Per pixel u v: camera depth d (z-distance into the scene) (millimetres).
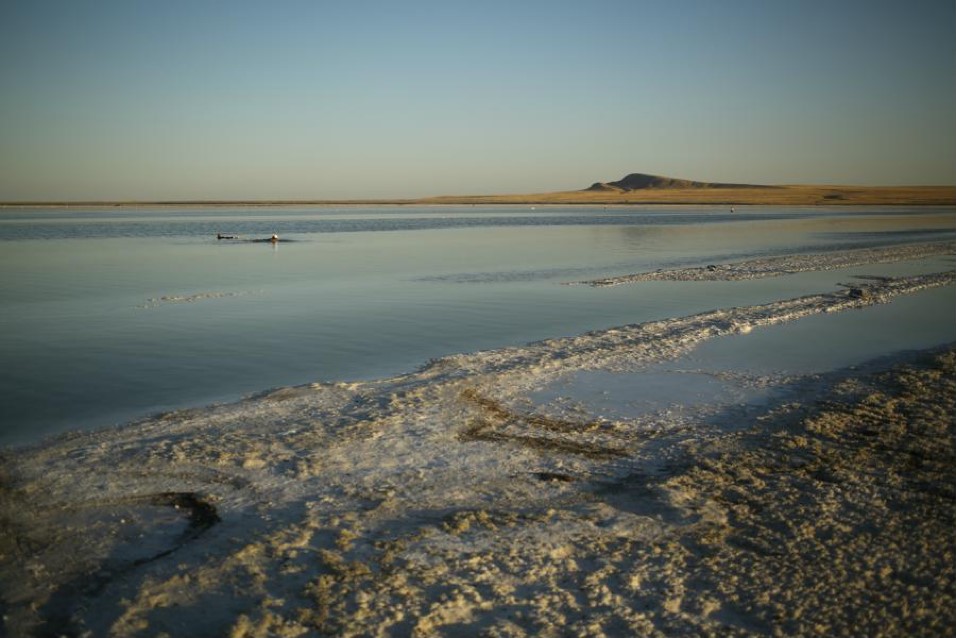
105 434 10094
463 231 64938
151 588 6352
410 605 6070
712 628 5832
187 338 16562
